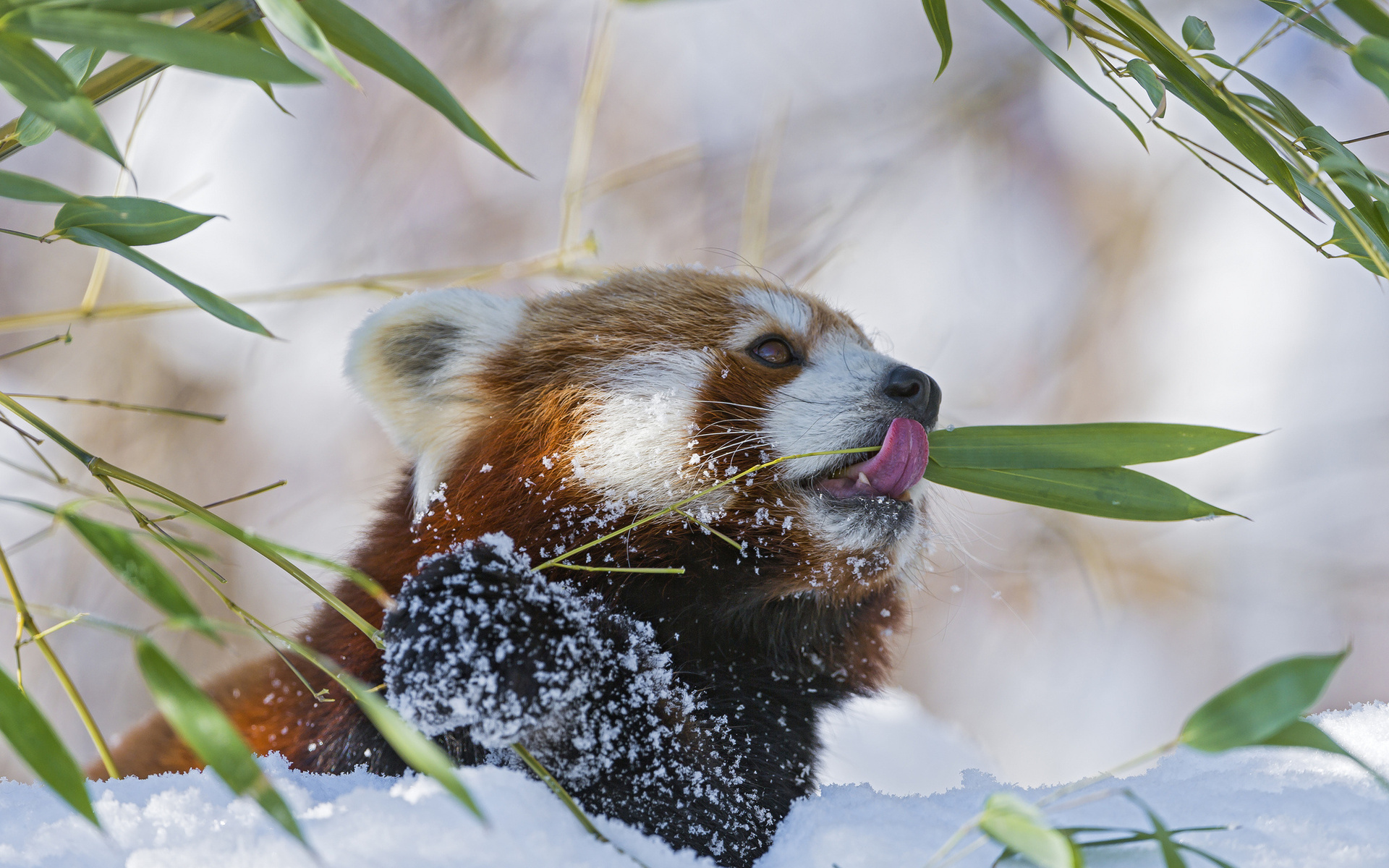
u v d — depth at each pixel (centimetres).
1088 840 407
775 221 620
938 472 417
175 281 409
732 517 416
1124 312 635
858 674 420
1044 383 618
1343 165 410
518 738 409
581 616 411
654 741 412
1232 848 407
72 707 472
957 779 433
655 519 415
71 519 405
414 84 407
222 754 404
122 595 496
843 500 416
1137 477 415
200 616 405
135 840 407
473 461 417
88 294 416
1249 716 404
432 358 420
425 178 605
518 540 415
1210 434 414
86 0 406
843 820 409
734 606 416
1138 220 644
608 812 412
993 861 407
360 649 414
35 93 404
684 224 617
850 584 417
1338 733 413
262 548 407
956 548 421
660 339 418
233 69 405
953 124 643
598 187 473
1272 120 412
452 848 406
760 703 417
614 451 416
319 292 425
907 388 418
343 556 419
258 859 405
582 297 421
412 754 405
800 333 420
